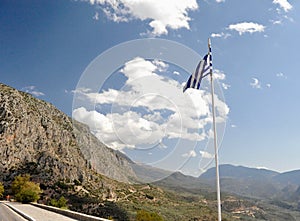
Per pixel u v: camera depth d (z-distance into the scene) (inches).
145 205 2111.2
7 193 3363.7
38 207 1533.0
